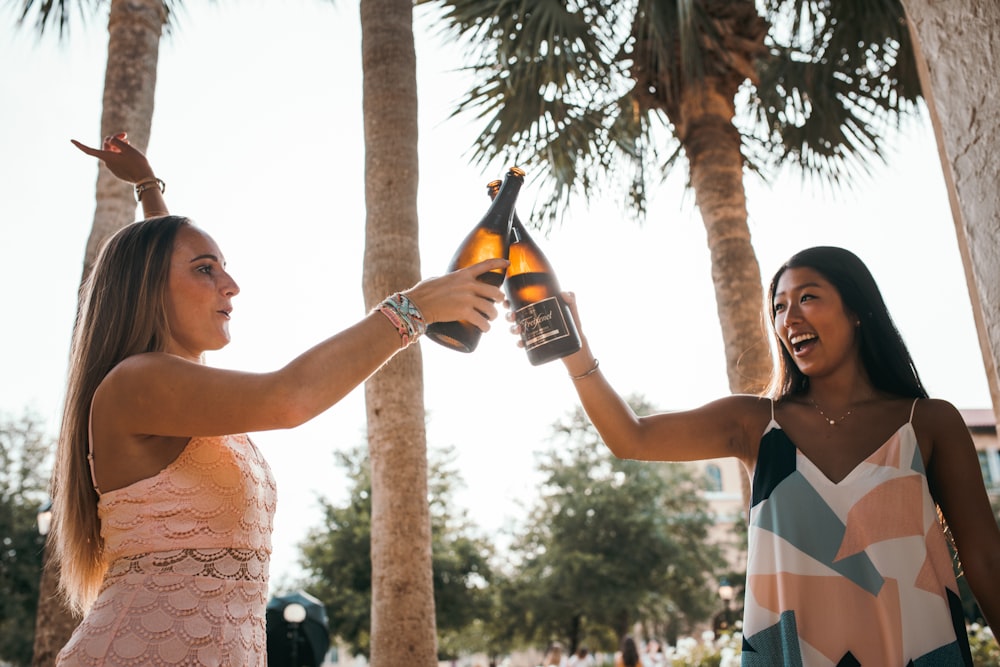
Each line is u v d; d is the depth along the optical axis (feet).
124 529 4.20
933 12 5.67
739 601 79.20
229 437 4.52
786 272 5.47
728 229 19.81
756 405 5.45
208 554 4.22
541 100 21.90
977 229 5.27
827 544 4.62
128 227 4.92
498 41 21.29
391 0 15.57
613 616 77.82
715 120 20.77
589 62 21.35
